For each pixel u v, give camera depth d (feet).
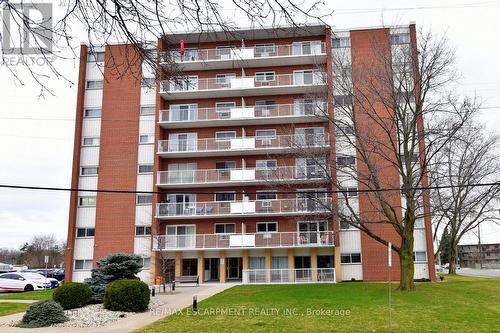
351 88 96.58
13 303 78.89
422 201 101.96
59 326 55.57
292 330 48.26
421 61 88.74
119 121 131.85
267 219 126.11
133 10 17.56
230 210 123.75
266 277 118.62
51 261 305.53
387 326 50.08
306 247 119.55
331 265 121.90
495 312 59.26
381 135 115.44
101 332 50.44
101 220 128.06
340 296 76.79
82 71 134.31
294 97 131.75
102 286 75.41
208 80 130.93
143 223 127.03
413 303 67.67
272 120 127.44
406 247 86.89
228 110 130.11
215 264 128.16
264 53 131.23
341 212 95.81
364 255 118.11
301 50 131.75
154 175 126.21
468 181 115.34
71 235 127.85
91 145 131.95
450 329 48.34
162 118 129.59
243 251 123.65
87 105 133.90
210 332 48.19
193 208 125.18
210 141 129.18
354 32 125.70
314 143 105.91
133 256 79.41
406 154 89.25
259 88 126.93
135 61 19.71
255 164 129.90
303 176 101.30
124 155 130.31
